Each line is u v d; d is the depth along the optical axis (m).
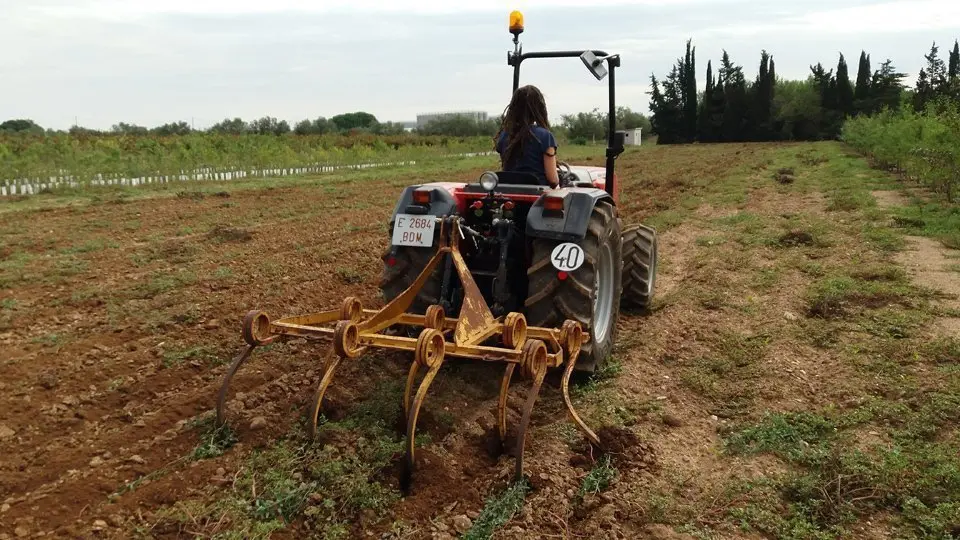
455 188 4.63
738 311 5.88
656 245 6.32
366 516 3.04
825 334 5.16
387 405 3.97
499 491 3.23
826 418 3.92
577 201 4.18
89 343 5.23
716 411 4.14
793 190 14.04
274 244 9.07
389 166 25.48
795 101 47.09
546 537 2.90
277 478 3.27
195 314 5.82
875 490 3.18
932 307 5.69
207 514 3.02
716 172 19.34
